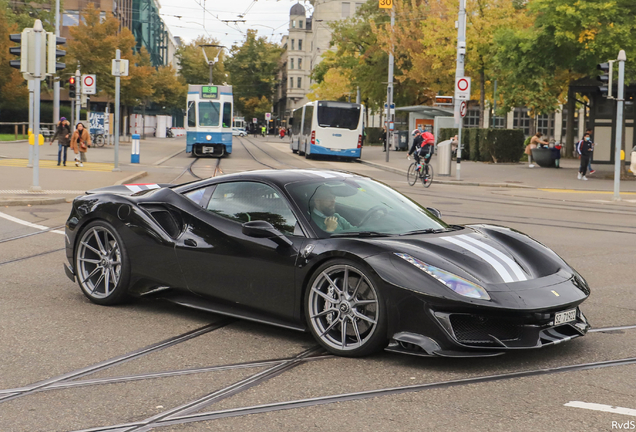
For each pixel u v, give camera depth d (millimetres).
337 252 4711
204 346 4973
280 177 5508
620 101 17938
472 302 4277
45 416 3623
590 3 24266
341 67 52875
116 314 5863
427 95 48000
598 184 23359
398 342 4527
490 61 35438
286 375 4320
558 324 4574
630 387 4098
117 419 3584
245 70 113875
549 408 3736
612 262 8766
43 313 5832
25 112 53531
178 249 5586
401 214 5441
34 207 13422
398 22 43906
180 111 112875
